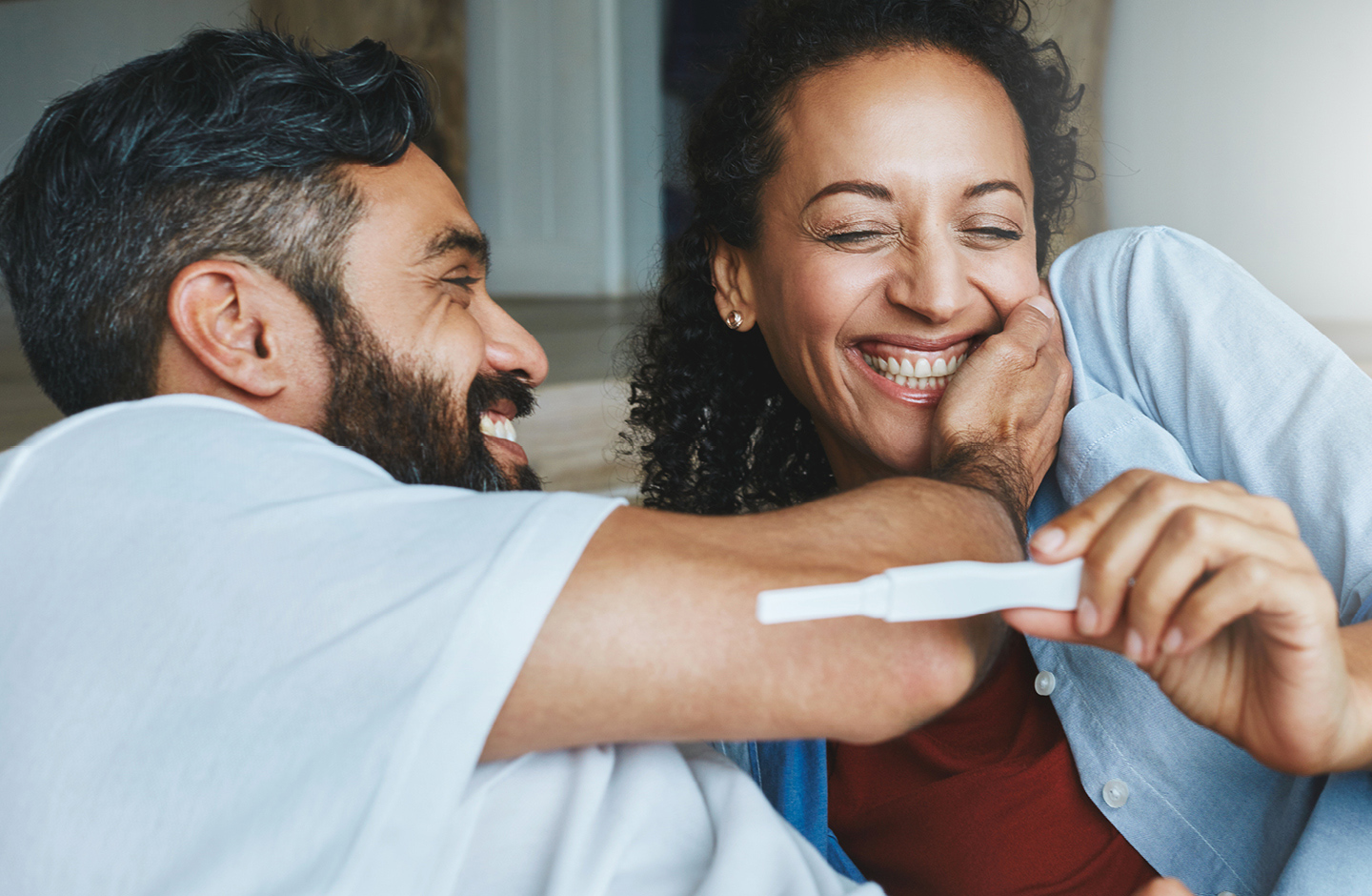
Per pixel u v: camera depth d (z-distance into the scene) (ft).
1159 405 2.90
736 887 1.92
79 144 2.44
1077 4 20.36
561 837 1.97
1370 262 20.63
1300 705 1.69
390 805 1.65
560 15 24.61
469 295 2.84
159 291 2.46
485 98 25.53
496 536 1.81
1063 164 3.55
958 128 3.00
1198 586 1.65
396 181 2.63
